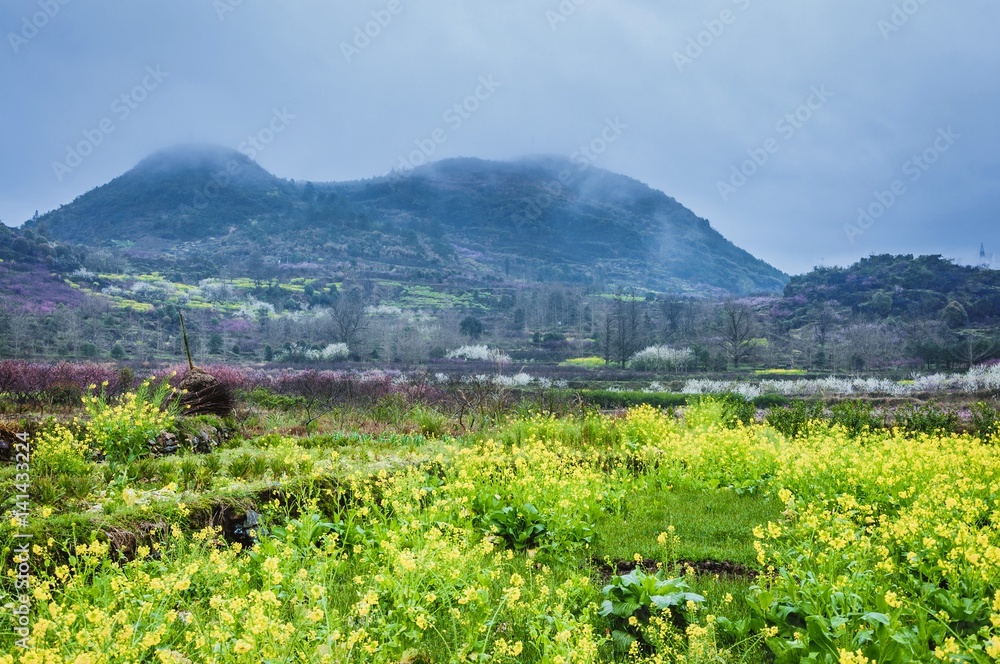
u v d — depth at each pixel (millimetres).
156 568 5801
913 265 119125
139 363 55938
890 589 5652
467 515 8094
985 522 8312
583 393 30562
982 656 4219
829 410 23703
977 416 17828
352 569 6770
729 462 11711
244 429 15023
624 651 5285
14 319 60344
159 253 197500
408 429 15336
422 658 5090
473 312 130625
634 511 9383
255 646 4164
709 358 62875
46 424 10453
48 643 4277
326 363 68625
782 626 5195
